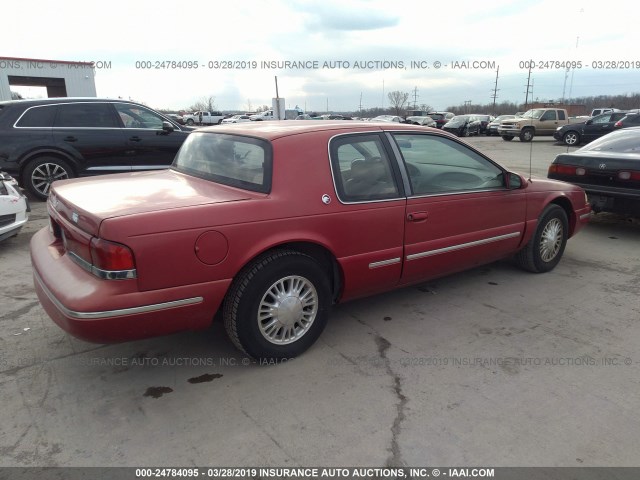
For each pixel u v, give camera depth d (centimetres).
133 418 259
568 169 648
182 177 362
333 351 329
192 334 352
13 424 253
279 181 300
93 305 246
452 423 255
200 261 268
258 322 296
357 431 249
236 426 253
